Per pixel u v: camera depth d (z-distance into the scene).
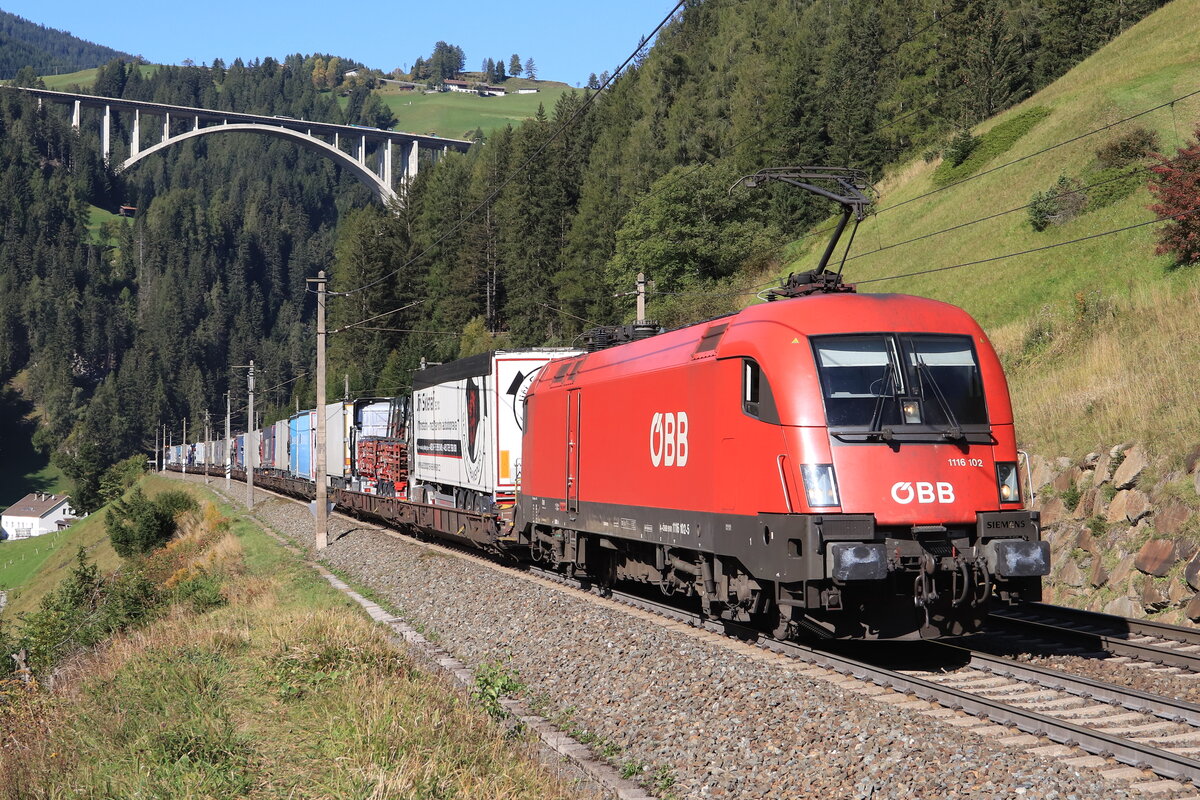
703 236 66.69
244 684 11.59
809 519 10.63
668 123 94.88
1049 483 19.03
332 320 133.75
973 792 7.03
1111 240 35.31
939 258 45.75
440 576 20.81
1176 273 29.36
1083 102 49.09
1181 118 41.34
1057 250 37.81
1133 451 16.59
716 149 91.06
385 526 37.44
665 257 67.19
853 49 88.06
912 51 85.44
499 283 108.62
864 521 10.57
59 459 179.38
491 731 9.32
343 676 11.21
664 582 15.34
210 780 7.92
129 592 25.06
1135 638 12.28
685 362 13.66
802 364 11.33
